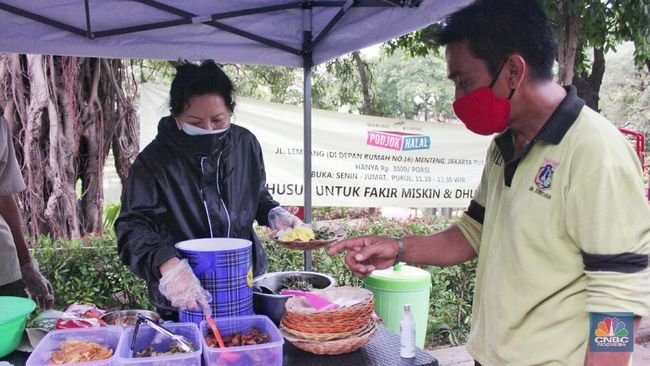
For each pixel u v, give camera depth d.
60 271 3.69
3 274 2.43
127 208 1.77
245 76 8.27
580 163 1.14
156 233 1.76
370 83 9.40
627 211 1.08
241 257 1.57
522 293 1.27
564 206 1.17
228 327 1.50
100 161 5.02
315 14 2.67
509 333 1.31
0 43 2.33
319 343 1.46
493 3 1.23
